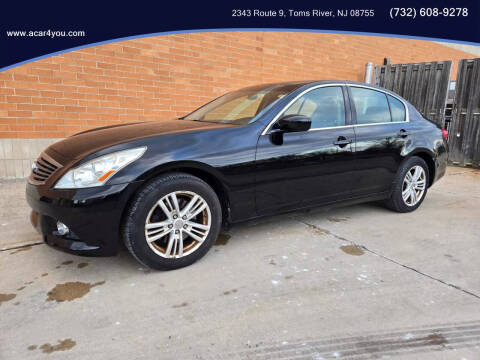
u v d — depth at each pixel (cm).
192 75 614
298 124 270
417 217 385
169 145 245
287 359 168
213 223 263
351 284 238
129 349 174
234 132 271
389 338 183
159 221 245
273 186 287
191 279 242
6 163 495
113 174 223
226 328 190
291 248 296
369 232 336
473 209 419
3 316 200
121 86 550
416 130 392
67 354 170
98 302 214
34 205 238
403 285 237
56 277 244
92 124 537
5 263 264
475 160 701
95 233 223
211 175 259
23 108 488
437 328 192
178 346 176
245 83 681
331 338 183
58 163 238
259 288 231
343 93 342
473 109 694
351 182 338
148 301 215
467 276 251
